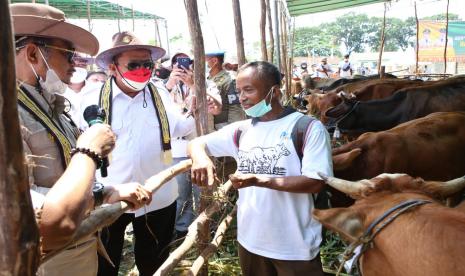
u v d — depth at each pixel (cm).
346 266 229
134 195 225
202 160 278
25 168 92
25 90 202
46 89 208
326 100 663
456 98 599
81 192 141
